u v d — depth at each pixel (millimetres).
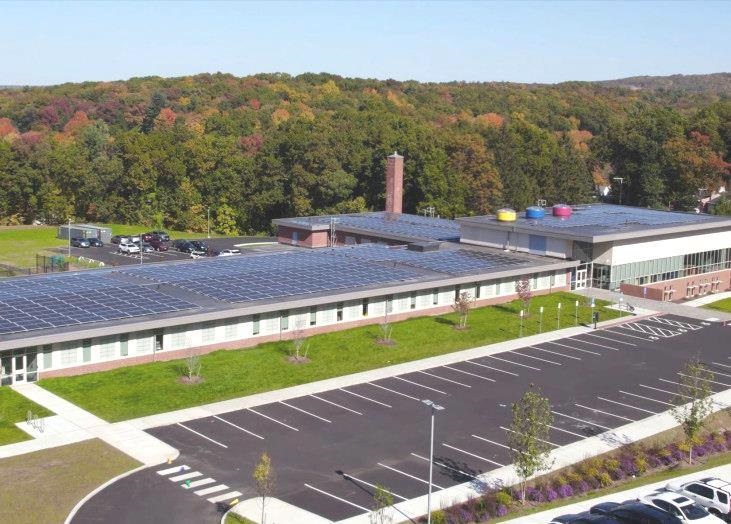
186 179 146375
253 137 164875
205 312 57406
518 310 76062
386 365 58625
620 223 92875
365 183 140000
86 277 68062
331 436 45281
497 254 87500
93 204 148000
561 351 64000
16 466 39938
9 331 50750
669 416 50281
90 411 47375
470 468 41750
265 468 35062
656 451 44500
